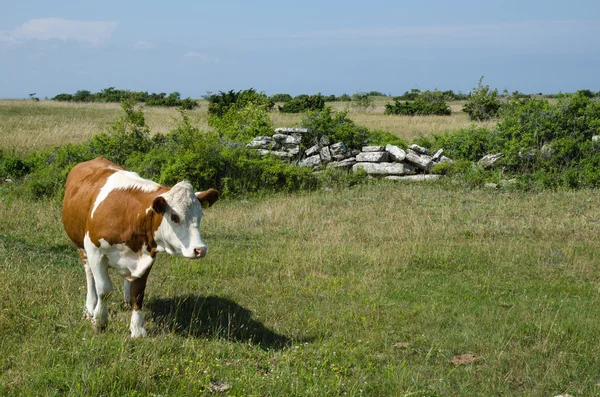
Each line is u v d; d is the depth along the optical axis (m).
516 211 15.35
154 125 33.22
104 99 66.62
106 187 7.29
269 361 6.71
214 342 7.05
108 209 7.04
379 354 7.11
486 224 14.04
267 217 14.61
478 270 10.62
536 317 8.20
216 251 11.56
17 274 8.90
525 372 6.55
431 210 15.56
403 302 8.94
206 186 17.84
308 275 10.23
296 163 20.58
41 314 7.64
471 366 6.70
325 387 5.96
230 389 5.82
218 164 17.94
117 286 9.12
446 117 42.88
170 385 5.81
